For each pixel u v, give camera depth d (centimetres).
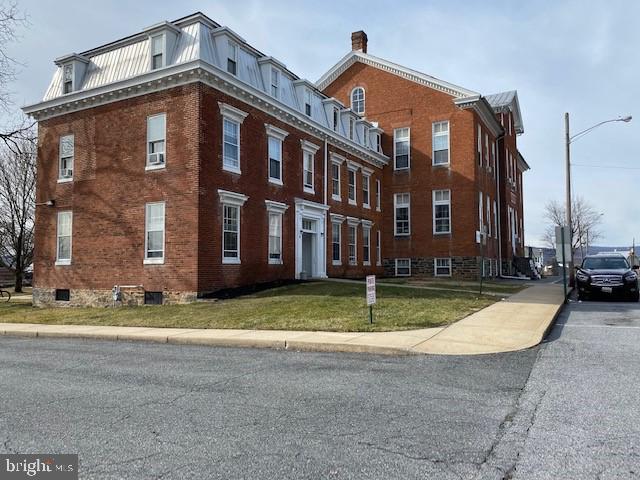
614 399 586
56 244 2084
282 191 2225
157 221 1830
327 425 509
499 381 684
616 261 1997
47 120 2150
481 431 486
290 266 2264
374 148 3200
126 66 1966
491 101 3997
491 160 3503
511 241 3972
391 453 433
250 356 913
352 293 1722
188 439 474
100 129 1995
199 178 1742
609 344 945
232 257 1908
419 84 3189
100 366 842
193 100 1772
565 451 434
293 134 2333
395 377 717
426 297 1658
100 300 1936
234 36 1944
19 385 706
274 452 438
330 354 916
